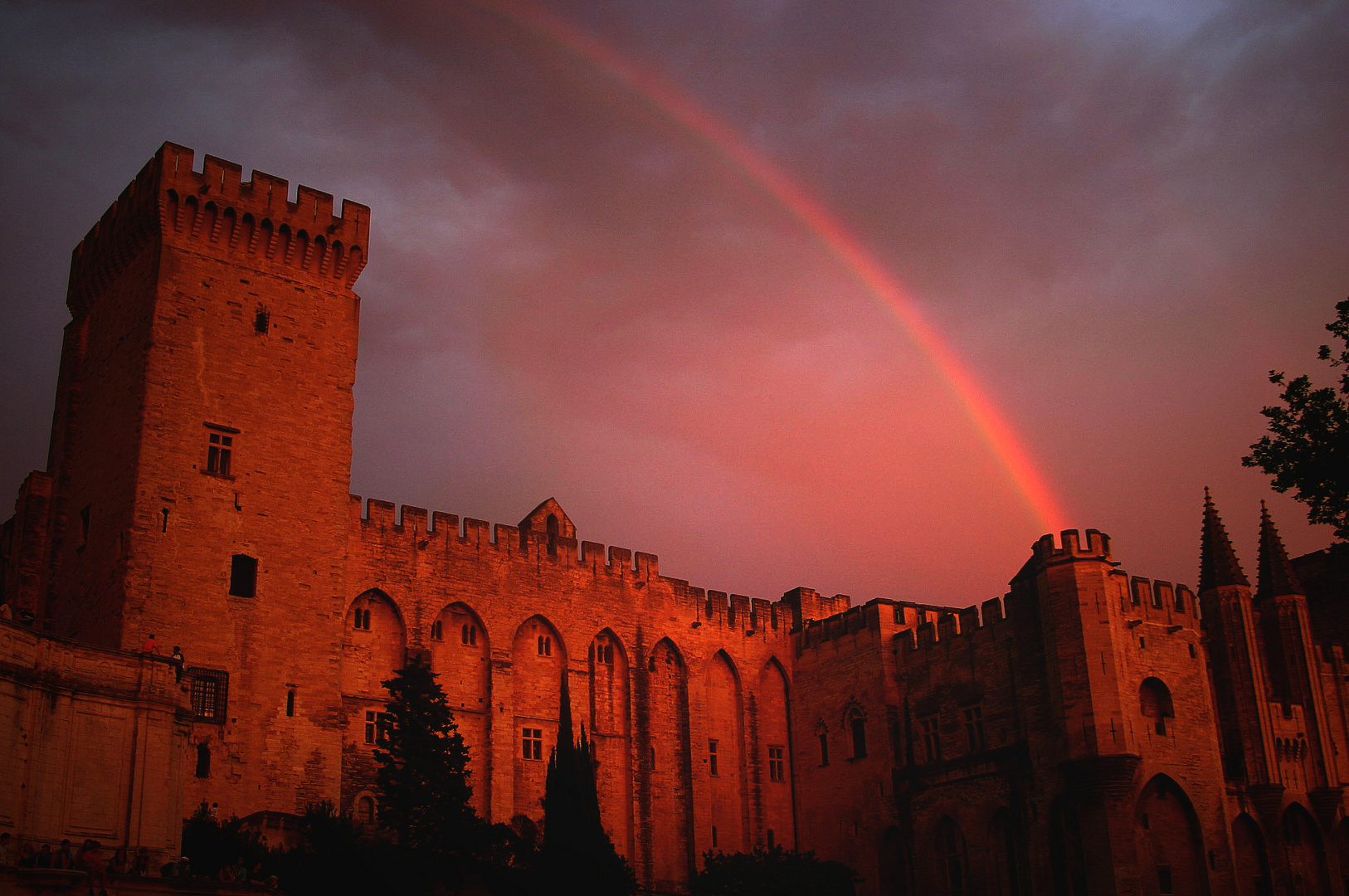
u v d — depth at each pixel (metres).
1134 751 65.88
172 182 64.44
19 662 42.72
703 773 82.31
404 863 57.72
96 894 39.28
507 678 75.00
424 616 73.00
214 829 53.12
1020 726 70.94
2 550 71.25
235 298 65.50
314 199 69.06
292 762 60.81
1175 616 71.12
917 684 78.50
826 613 89.94
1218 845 67.44
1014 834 70.19
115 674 46.47
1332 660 78.06
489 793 72.25
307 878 53.81
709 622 85.38
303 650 62.72
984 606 74.94
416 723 62.28
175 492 61.09
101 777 45.00
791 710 86.44
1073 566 69.31
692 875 78.94
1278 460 45.62
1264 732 71.69
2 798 41.06
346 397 67.88
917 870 75.00
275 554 63.19
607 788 78.00
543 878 62.50
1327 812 72.56
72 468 67.38
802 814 83.69
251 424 64.31
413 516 74.31
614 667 80.69
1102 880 64.50
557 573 79.25
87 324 70.12
